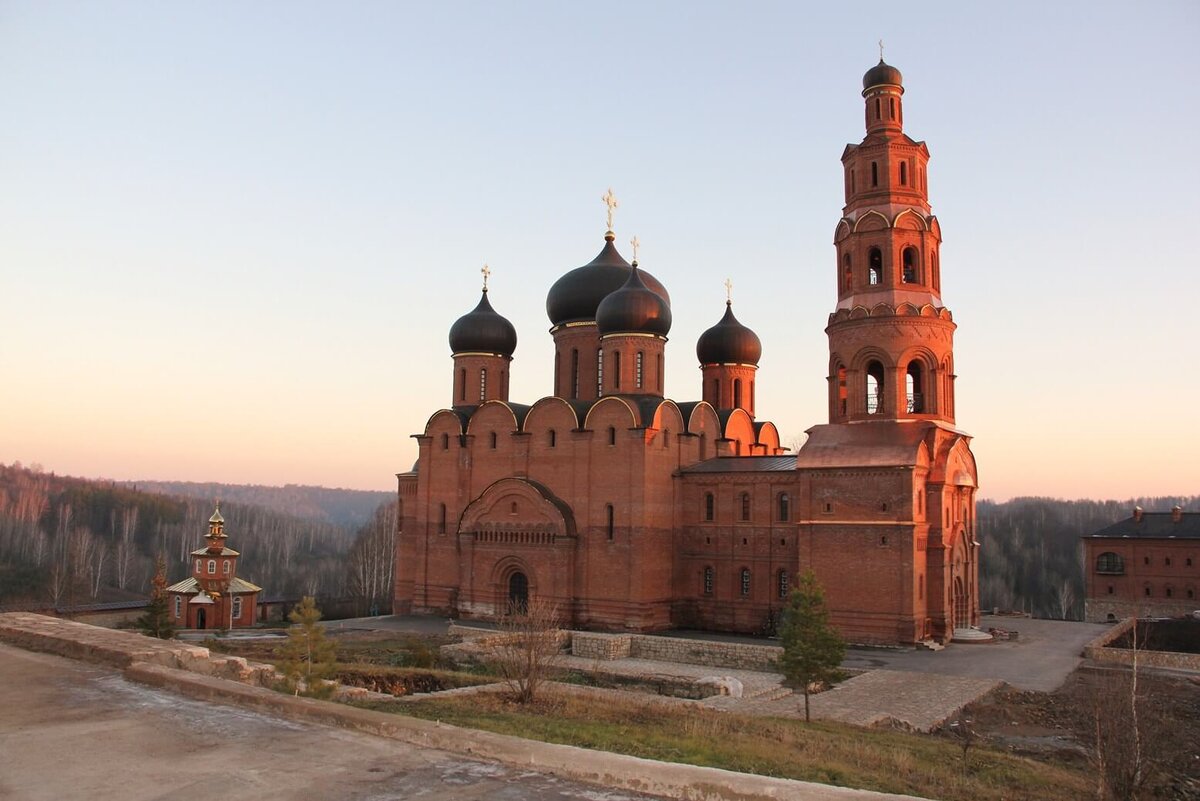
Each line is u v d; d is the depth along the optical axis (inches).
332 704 705.6
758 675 1685.5
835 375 2213.3
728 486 2364.7
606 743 781.9
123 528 6077.8
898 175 2223.2
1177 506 3590.1
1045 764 1040.2
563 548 2370.8
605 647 1915.6
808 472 2105.1
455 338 2822.3
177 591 3142.2
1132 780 839.1
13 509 5920.3
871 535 2014.0
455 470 2677.2
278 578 5595.5
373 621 2546.8
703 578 2386.8
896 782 772.6
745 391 2842.0
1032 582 5029.5
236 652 1907.0
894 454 2025.1
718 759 758.5
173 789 518.3
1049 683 1550.2
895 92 2271.2
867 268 2199.8
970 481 2198.6
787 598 2240.4
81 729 658.8
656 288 2815.0
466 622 2485.2
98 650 979.9
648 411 2372.0
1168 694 1445.6
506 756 579.8
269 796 506.6
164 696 776.3
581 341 2755.9
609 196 2915.8
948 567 2069.4
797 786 513.0
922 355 2124.8
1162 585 3449.8
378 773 550.6
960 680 1533.0
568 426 2461.9
